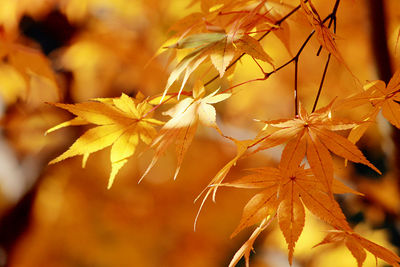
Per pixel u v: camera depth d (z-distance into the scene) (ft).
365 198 13.56
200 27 5.29
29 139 16.60
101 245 19.61
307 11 4.26
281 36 5.17
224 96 4.09
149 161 20.52
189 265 20.22
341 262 14.24
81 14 14.02
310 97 13.78
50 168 18.49
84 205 19.85
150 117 4.93
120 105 4.82
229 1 5.30
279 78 13.73
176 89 10.87
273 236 17.16
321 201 4.00
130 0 13.71
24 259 18.19
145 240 20.04
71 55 14.58
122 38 14.65
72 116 16.80
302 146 3.75
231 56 3.99
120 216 20.02
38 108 15.61
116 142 4.90
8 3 11.60
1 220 17.48
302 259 15.21
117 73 14.90
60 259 19.17
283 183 3.98
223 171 3.89
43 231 18.75
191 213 20.71
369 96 4.31
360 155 3.56
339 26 11.55
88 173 20.21
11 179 17.46
